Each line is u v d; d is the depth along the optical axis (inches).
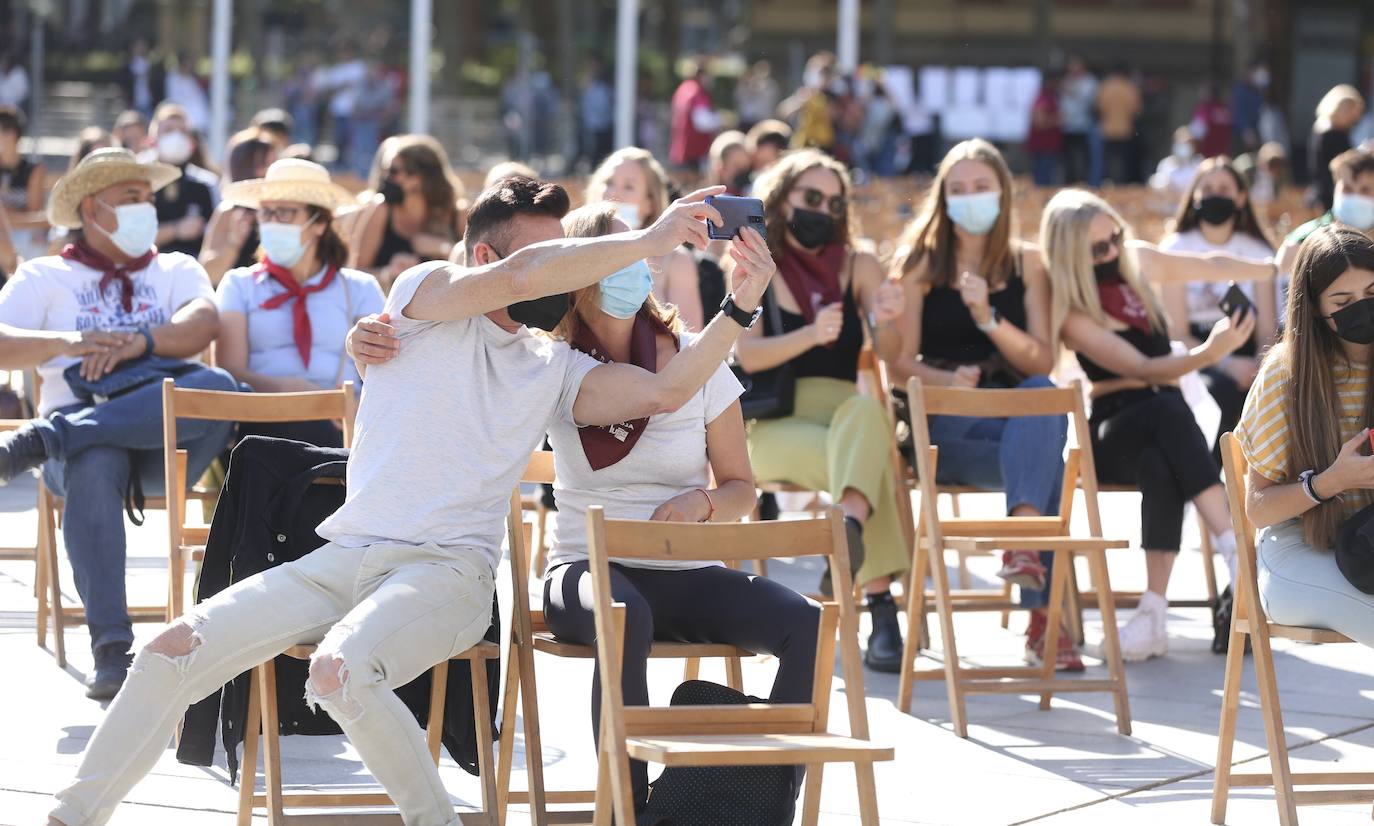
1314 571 441.1
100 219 592.4
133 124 1359.5
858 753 348.8
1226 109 2544.3
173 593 514.9
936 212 668.1
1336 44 3363.7
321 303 635.5
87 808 375.6
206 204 1087.0
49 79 2696.9
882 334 641.6
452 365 398.9
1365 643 432.8
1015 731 540.1
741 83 2598.4
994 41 3535.9
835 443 604.7
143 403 552.4
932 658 634.2
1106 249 666.2
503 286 385.1
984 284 641.6
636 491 425.4
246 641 382.9
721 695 389.4
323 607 391.5
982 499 960.9
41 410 585.9
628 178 687.1
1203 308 778.8
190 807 440.8
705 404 430.9
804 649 392.5
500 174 627.5
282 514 420.2
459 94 2810.0
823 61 2169.0
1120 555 855.1
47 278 589.6
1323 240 448.5
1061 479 616.4
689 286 673.0
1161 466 638.5
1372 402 450.9
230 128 2642.7
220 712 429.1
